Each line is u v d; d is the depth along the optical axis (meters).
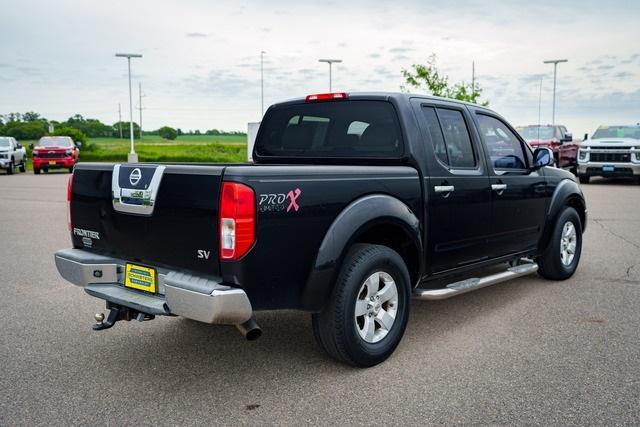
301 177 3.48
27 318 4.98
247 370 3.88
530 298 5.62
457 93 31.03
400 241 4.30
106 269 3.87
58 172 30.23
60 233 9.58
